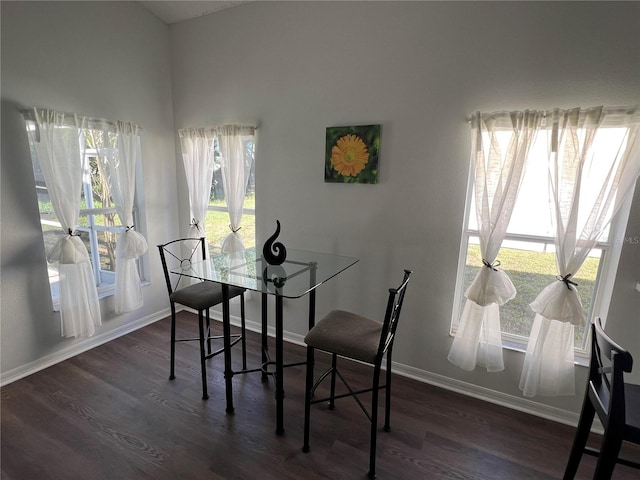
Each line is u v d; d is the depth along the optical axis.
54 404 2.06
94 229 2.74
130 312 3.01
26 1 2.11
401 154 2.22
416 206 2.24
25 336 2.33
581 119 1.71
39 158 2.19
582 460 1.75
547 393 1.93
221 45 2.76
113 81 2.64
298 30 2.42
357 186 2.40
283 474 1.62
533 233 2.02
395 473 1.64
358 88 2.28
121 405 2.07
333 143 2.39
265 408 2.08
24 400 2.09
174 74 3.05
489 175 1.92
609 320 1.84
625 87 1.66
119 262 2.73
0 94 2.05
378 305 2.48
